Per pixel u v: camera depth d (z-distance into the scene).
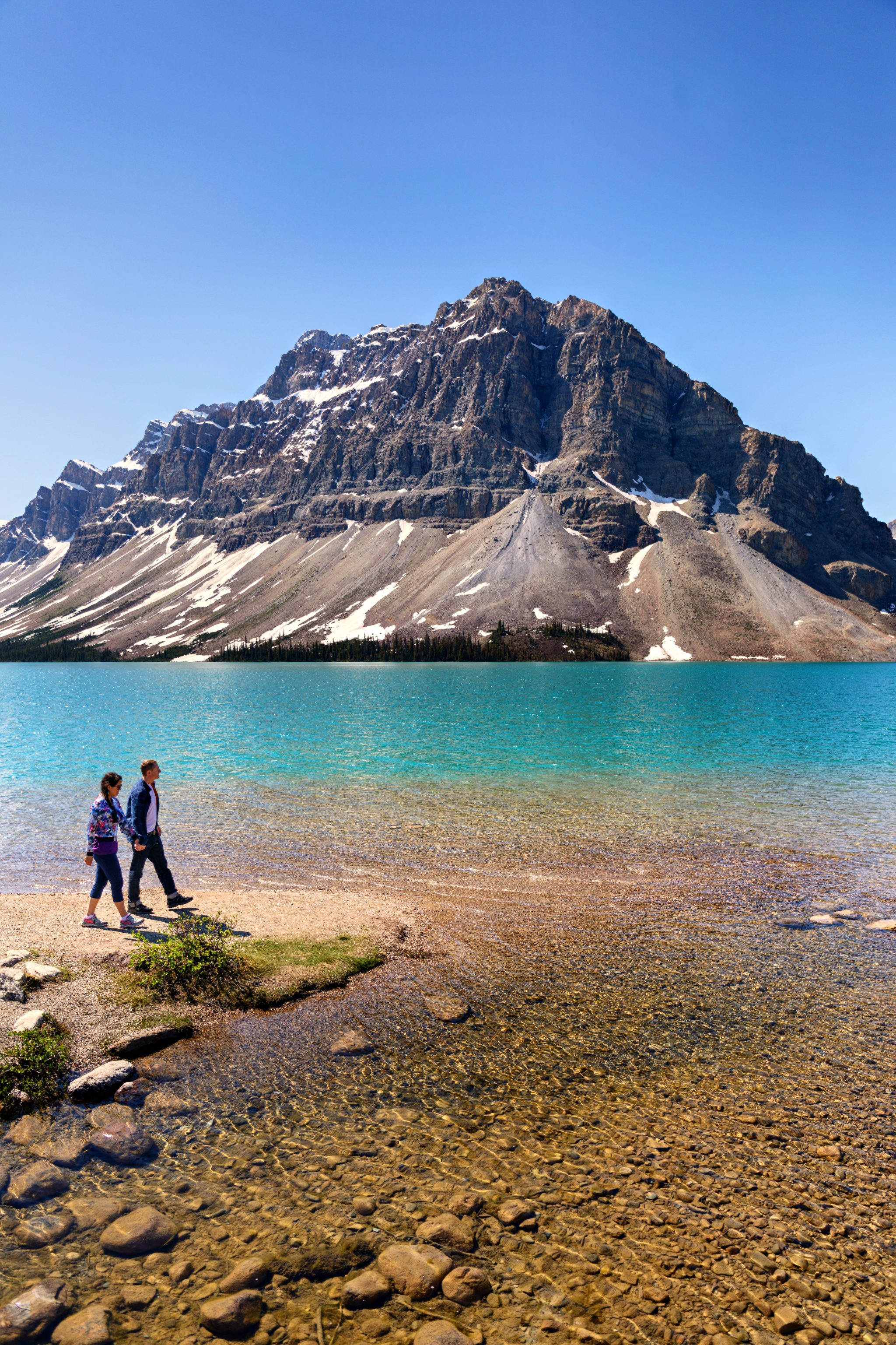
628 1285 6.53
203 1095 9.52
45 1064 9.91
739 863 20.75
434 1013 11.97
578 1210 7.44
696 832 23.97
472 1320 6.09
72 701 86.12
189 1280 6.46
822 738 47.44
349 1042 10.92
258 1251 6.80
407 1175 7.93
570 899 17.89
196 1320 6.01
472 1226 7.17
